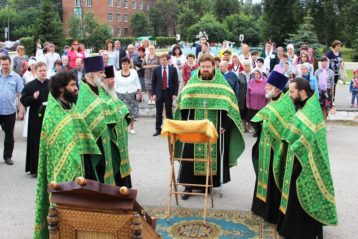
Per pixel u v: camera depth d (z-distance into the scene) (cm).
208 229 564
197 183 682
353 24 4509
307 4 4581
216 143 670
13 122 865
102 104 554
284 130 534
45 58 1377
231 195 695
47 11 3850
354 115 1334
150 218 341
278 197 566
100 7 7725
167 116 1114
